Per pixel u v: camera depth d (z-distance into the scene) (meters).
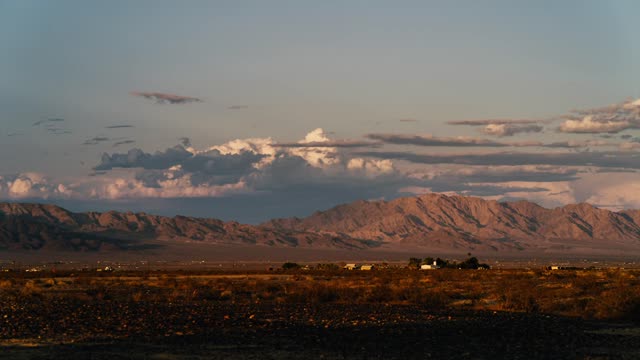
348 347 31.64
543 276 109.69
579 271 152.88
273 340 33.44
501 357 29.50
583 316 47.03
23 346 31.02
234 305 56.12
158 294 70.25
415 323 41.44
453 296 65.06
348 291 68.06
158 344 31.92
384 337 35.00
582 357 29.72
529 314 48.56
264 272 169.25
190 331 36.56
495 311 51.28
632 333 37.94
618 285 66.56
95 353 29.22
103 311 48.59
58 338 33.56
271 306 55.03
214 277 134.88
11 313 45.94
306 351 30.45
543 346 32.62
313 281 106.25
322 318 44.28
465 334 36.50
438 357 29.31
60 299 61.41
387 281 102.81
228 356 29.03
